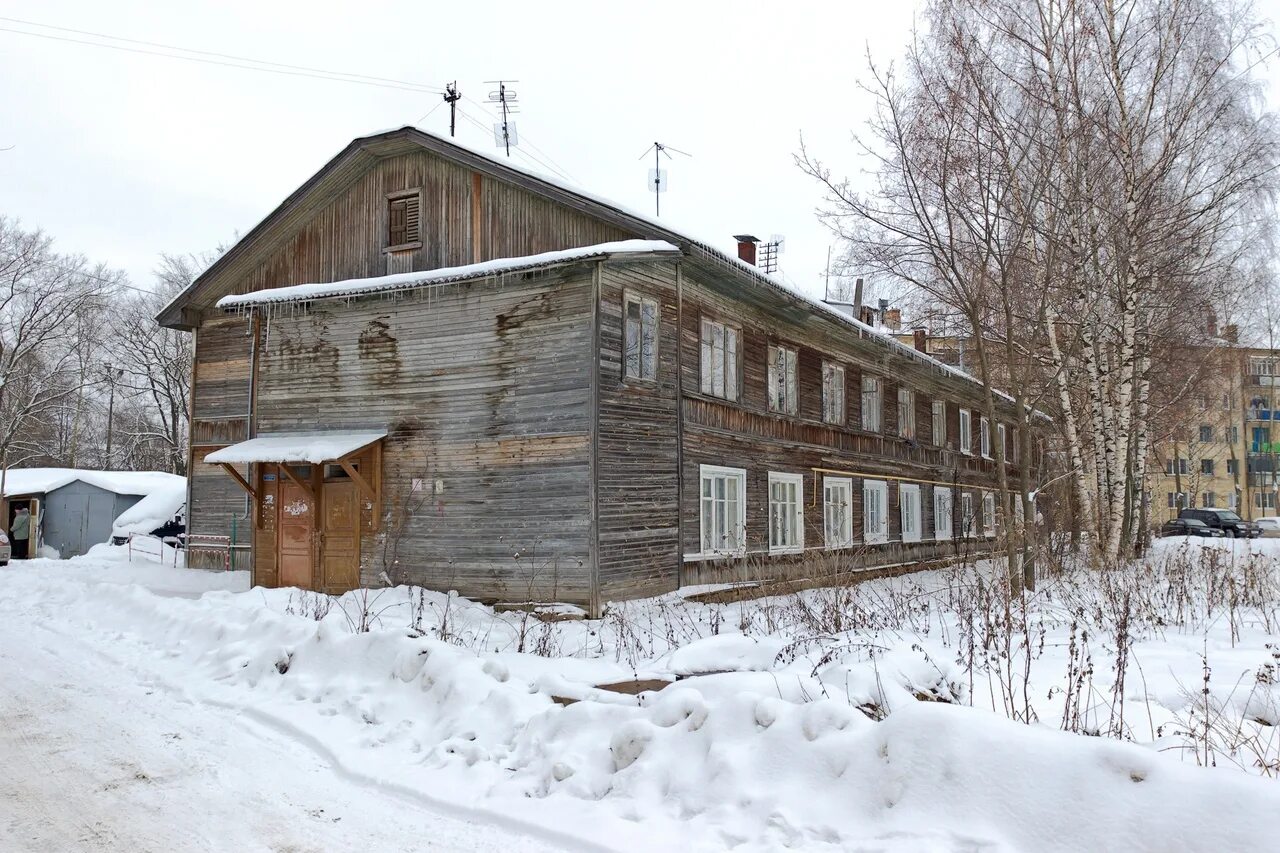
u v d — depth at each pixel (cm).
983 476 3102
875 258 1518
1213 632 1052
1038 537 1938
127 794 547
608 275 1397
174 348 4575
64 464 5494
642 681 730
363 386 1564
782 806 455
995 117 1435
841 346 2223
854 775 461
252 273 1805
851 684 610
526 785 539
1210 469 6606
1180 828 371
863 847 414
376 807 527
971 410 3081
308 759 619
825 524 2041
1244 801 368
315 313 1625
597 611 1312
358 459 1541
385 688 732
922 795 433
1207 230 1931
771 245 2603
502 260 1419
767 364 1867
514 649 1013
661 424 1495
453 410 1475
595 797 513
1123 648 646
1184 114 1816
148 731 683
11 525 2984
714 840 447
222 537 2141
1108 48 1862
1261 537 4353
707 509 1616
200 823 502
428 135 1523
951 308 1795
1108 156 1767
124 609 1198
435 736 636
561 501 1362
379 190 1631
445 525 1458
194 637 988
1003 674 802
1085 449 2378
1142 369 2212
